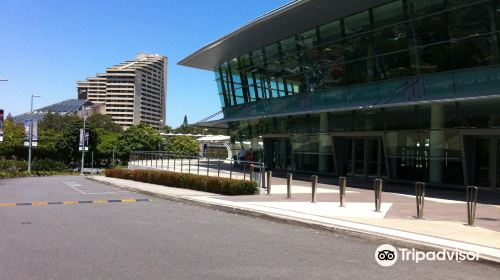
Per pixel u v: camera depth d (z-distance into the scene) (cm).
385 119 2489
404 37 2283
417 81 2256
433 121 2222
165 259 800
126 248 891
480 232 1039
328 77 2847
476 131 2097
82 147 6762
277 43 3294
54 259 795
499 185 2084
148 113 16762
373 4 2384
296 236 1048
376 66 2488
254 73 3666
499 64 1919
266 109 3528
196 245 930
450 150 2217
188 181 2395
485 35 1942
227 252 866
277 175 3203
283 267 755
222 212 1482
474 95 2002
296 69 3133
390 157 2519
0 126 4716
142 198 2003
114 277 680
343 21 2641
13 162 6356
